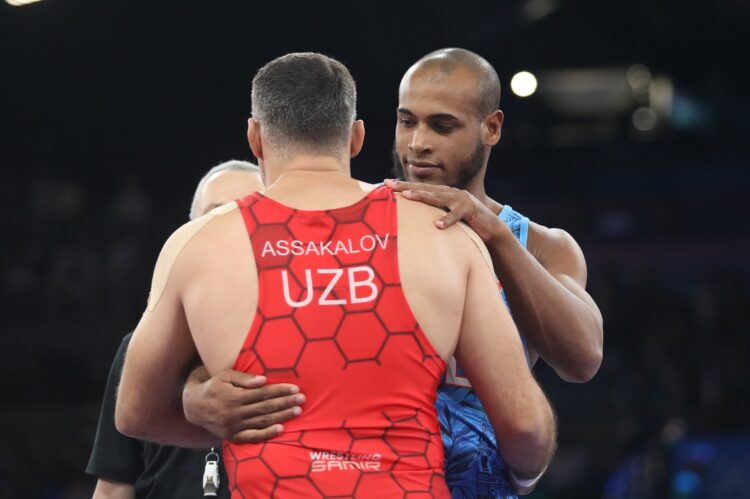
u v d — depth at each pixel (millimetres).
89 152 27516
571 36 25000
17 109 26062
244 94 24891
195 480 5930
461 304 4410
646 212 29516
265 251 4289
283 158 4590
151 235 27297
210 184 6391
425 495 4133
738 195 29328
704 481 17375
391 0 22219
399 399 4207
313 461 4105
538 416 4453
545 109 28125
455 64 5609
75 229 27250
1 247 26844
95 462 6055
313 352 4172
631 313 25406
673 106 27812
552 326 5082
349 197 4461
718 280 26328
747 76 26656
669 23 24109
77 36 23594
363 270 4270
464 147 5547
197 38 23469
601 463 20484
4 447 18219
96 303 25781
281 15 22562
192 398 4328
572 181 30406
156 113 26109
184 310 4406
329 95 4586
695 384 22781
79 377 23562
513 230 5664
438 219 4527
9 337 25484
